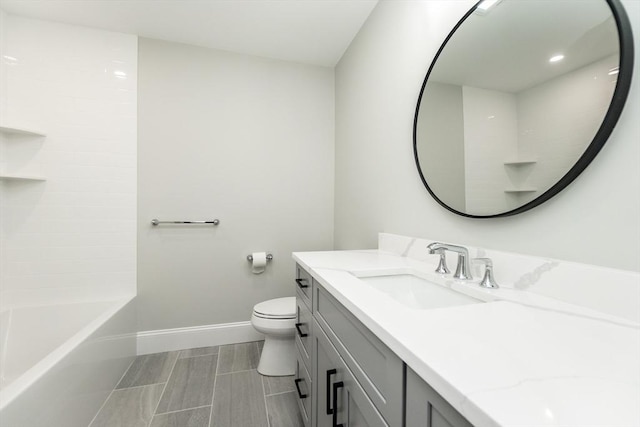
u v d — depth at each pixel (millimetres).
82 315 1875
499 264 888
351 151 2109
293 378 1776
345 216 2229
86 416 1343
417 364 438
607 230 648
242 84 2273
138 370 1854
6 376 1628
